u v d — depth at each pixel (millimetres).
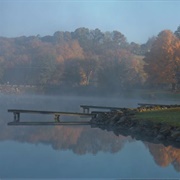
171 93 91500
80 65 137625
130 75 120438
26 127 33125
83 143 23203
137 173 15000
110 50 157375
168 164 16797
